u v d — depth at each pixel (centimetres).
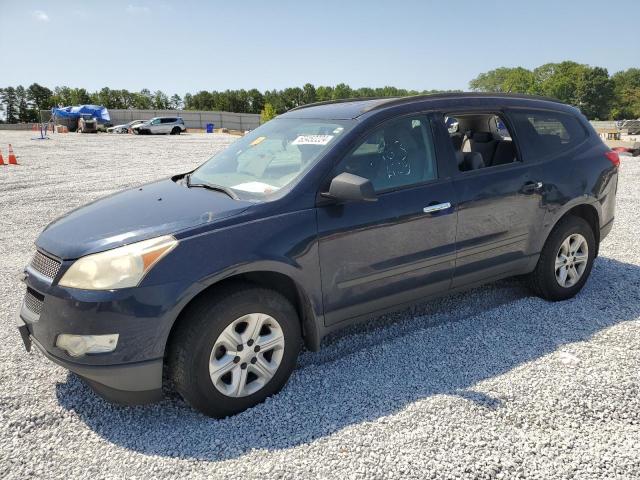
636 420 286
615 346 369
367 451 263
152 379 277
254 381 310
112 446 277
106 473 255
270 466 255
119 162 1767
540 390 314
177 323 285
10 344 395
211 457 265
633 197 948
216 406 292
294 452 265
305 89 13350
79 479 252
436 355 364
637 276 517
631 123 4841
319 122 377
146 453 270
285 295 336
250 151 394
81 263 275
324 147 340
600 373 332
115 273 269
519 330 400
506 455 258
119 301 265
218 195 337
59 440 282
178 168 1566
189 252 279
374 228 337
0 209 925
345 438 274
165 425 295
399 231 348
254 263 292
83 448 276
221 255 285
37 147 2573
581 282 464
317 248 317
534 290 458
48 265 291
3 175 1392
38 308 291
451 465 251
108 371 269
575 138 461
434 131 380
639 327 399
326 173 328
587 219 476
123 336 267
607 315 424
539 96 463
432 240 365
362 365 353
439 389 320
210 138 3825
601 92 14825
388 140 359
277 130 405
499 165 408
